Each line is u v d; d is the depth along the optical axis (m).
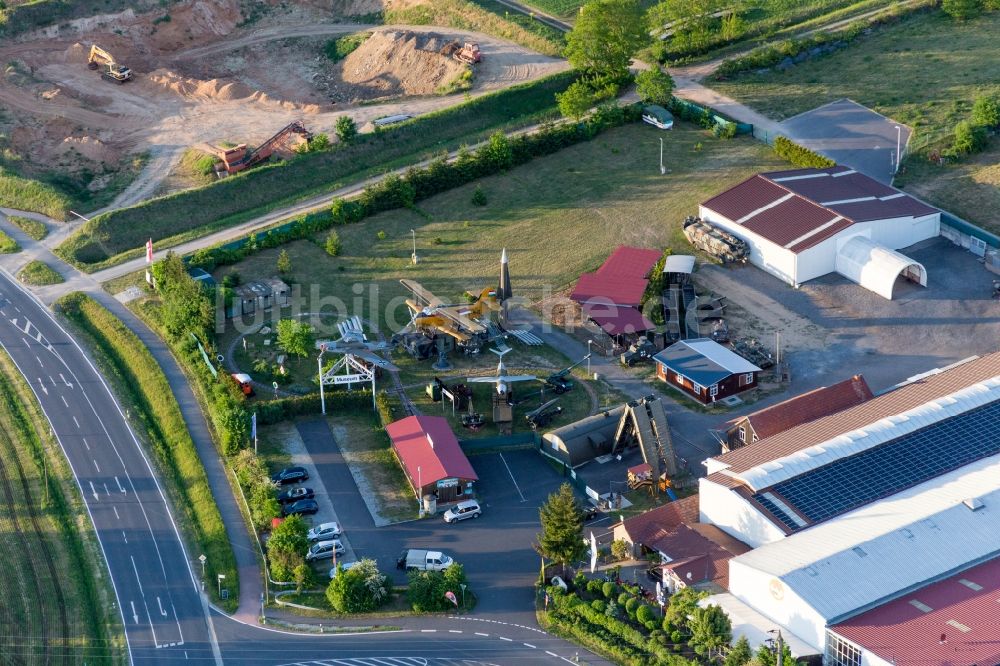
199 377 171.38
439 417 160.12
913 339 174.75
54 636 133.62
